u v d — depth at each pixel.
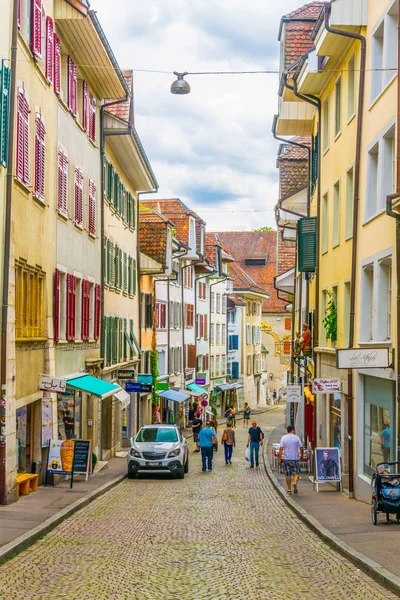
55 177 23.50
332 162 26.30
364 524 15.94
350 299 22.31
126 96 31.55
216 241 74.25
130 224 39.75
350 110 23.72
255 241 101.06
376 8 20.11
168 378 53.25
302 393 31.77
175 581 10.91
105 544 13.84
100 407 31.56
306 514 17.69
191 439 52.59
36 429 21.81
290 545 14.12
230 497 22.39
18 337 19.11
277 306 97.81
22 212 19.25
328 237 27.20
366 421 21.33
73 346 26.16
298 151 37.81
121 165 36.75
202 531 15.75
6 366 17.45
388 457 18.84
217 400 73.81
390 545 13.14
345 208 24.05
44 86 21.80
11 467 18.02
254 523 17.12
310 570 11.74
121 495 22.25
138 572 11.46
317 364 28.83
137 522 16.83
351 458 21.97
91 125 29.56
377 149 20.33
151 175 39.78
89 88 29.22
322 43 23.36
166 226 44.28
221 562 12.36
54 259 23.23
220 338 76.44
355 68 22.69
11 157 17.61
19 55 18.77
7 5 17.52
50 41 22.38
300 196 35.94
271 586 10.63
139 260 42.44
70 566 11.76
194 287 64.19
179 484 26.16
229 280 80.12
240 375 85.00
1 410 17.36
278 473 29.23
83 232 27.94
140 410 44.22
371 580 10.98
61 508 17.56
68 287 24.94
